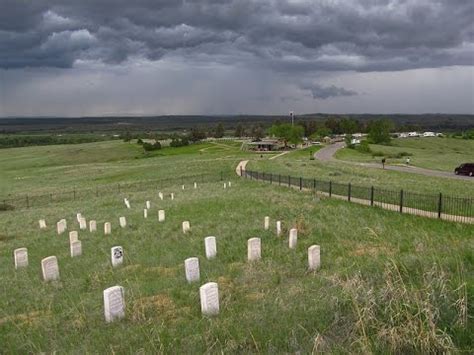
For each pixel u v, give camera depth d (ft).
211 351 22.00
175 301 31.07
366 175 165.37
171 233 64.08
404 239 49.47
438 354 19.61
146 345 23.30
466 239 47.98
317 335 21.12
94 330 27.07
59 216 109.70
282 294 29.76
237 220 68.80
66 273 46.65
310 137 595.47
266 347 21.90
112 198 138.51
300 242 50.52
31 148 585.63
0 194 194.90
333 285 28.76
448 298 23.40
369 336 21.06
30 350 25.38
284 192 104.22
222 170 202.18
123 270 43.96
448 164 253.65
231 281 35.55
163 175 208.23
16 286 43.68
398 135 636.48
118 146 544.62
